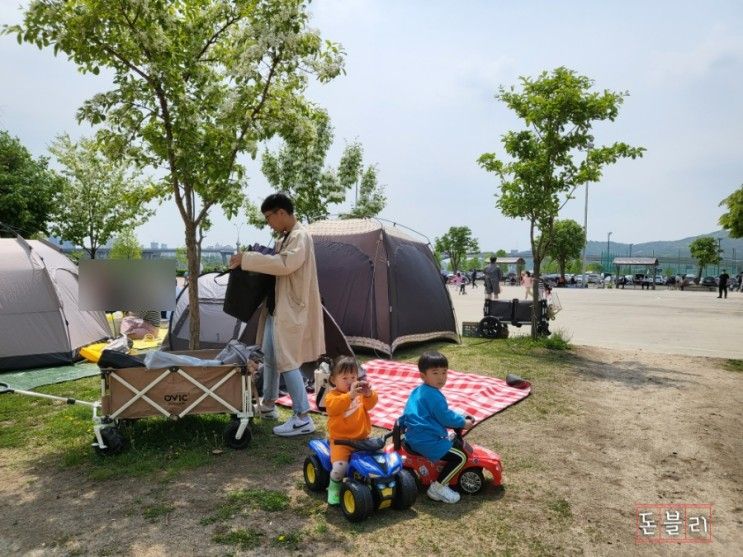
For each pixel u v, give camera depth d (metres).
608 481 4.26
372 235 10.02
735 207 27.53
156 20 5.92
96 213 21.44
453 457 3.88
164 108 6.10
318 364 6.34
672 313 20.38
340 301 9.77
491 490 4.06
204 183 6.41
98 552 3.11
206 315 9.01
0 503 3.78
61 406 6.31
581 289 48.12
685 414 6.16
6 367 8.23
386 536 3.32
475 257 94.12
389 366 8.44
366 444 3.71
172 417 4.71
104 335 10.28
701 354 10.38
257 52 5.81
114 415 4.61
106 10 5.63
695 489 4.14
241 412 4.83
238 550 3.13
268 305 5.38
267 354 5.54
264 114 6.59
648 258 54.94
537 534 3.39
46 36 5.53
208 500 3.79
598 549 3.24
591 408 6.38
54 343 8.62
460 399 6.52
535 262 11.64
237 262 5.12
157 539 3.26
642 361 9.48
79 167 20.89
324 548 3.17
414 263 10.81
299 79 6.75
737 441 5.24
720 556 3.20
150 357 4.67
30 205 23.25
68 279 9.72
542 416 6.03
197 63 6.39
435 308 11.05
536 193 11.01
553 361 9.37
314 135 6.88
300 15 5.94
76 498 3.85
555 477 4.32
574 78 10.74
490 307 12.70
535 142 11.22
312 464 3.90
